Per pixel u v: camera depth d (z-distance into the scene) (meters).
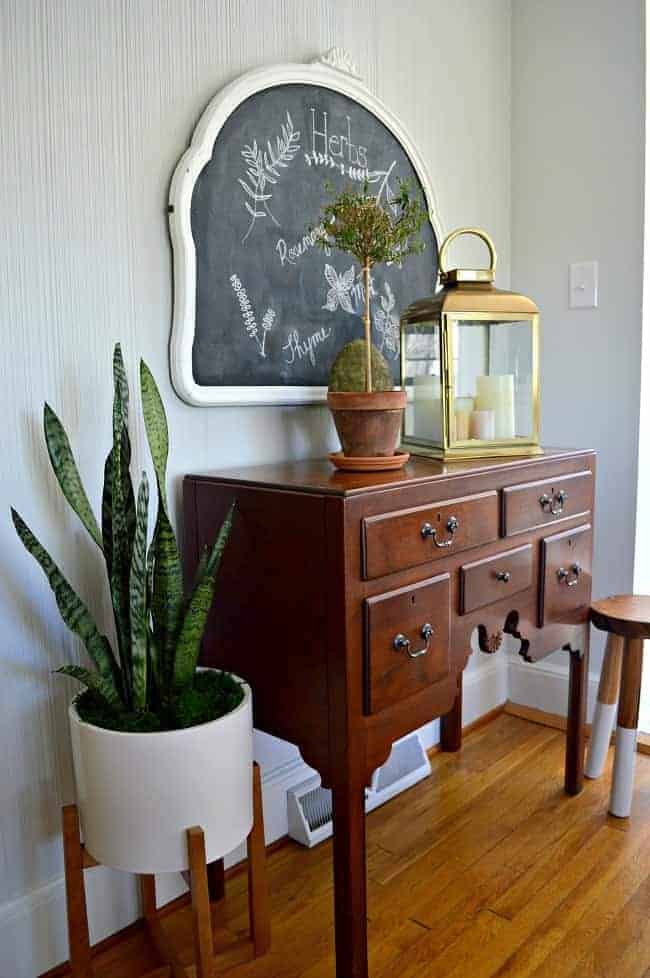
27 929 1.33
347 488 1.20
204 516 1.44
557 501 1.69
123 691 1.24
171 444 1.49
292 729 1.31
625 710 1.78
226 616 1.41
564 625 1.77
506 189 2.31
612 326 2.15
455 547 1.39
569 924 1.45
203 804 1.13
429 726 2.14
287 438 1.70
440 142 2.05
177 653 1.19
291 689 1.30
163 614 1.21
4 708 1.29
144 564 1.16
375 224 1.44
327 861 1.68
